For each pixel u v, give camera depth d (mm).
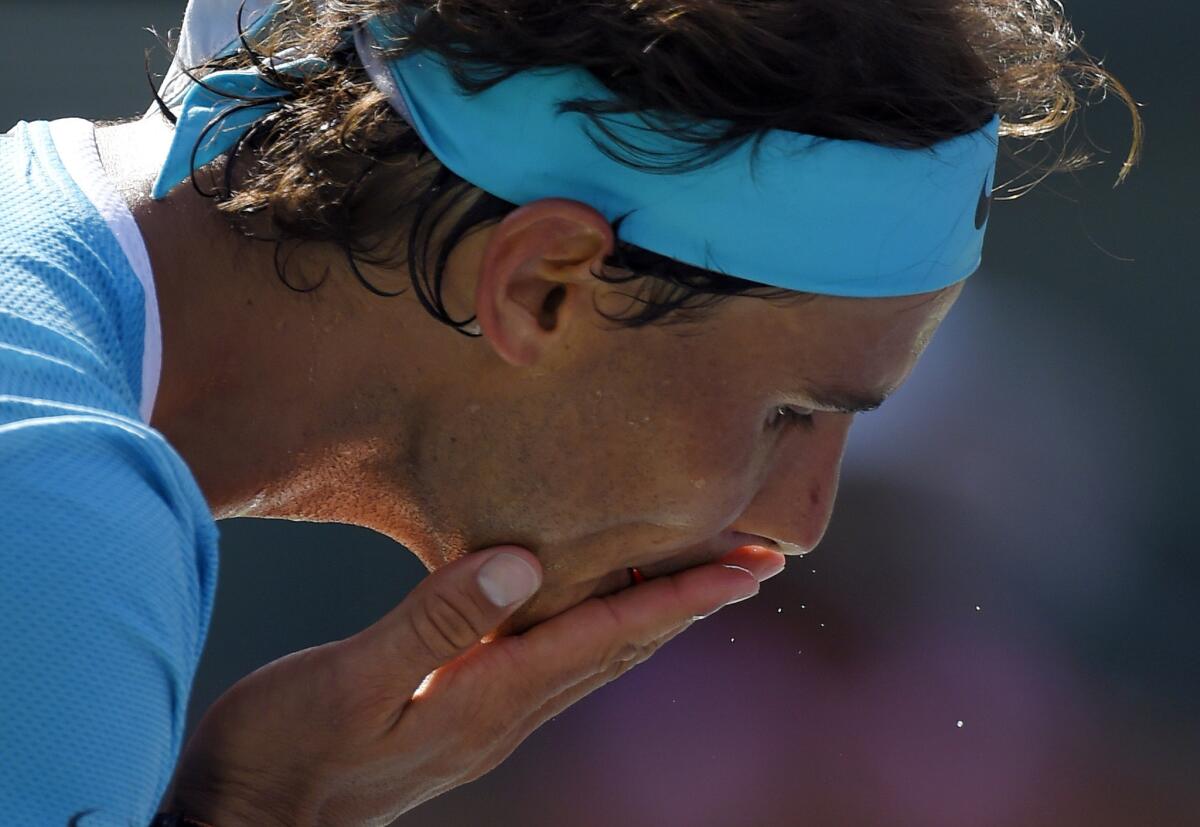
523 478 5098
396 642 5312
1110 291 22562
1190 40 27375
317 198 4645
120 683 3578
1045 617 17422
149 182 4758
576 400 4926
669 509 5133
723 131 4445
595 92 4445
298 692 5402
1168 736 15562
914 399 21031
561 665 5590
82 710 3520
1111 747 15531
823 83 4438
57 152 4527
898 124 4598
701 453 4992
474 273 4742
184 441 4848
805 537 5438
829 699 16297
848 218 4609
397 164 4652
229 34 5395
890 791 14953
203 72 5203
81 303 4070
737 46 4348
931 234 4777
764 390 4918
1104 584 17938
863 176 4570
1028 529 18766
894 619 17297
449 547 5418
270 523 18797
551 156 4527
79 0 29703
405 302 4824
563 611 5637
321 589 17797
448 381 4965
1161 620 17438
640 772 15336
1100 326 22125
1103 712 16000
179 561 3789
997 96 5020
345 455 5133
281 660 5555
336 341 4879
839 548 18422
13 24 28875
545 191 4570
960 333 22188
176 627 3750
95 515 3586
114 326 4172
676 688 16453
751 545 5801
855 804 14773
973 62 4836
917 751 15336
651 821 14641
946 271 4895
